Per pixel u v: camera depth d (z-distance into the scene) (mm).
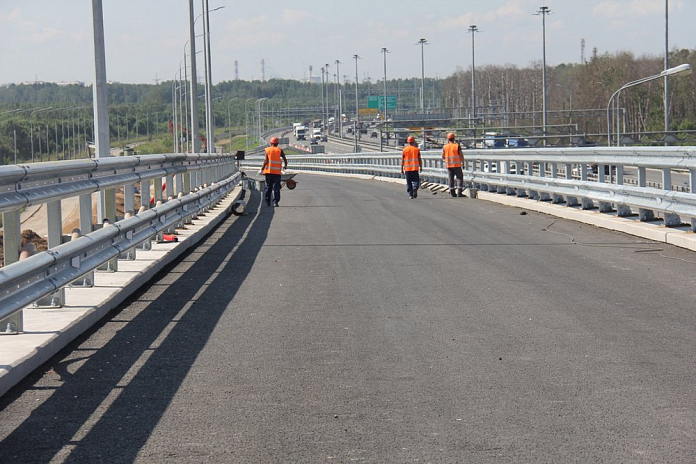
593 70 161000
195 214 24781
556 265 16219
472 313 11875
